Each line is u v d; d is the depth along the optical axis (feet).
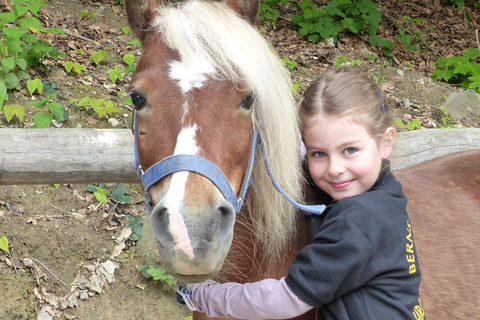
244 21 5.38
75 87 13.56
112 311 10.09
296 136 5.46
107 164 8.70
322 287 4.88
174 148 4.79
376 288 5.01
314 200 5.98
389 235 4.96
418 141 10.09
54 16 16.10
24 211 10.70
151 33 5.55
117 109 13.37
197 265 4.48
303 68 17.93
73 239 10.55
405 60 20.92
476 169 7.96
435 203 7.23
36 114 11.58
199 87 4.88
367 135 5.13
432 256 6.63
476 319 6.53
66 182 8.80
